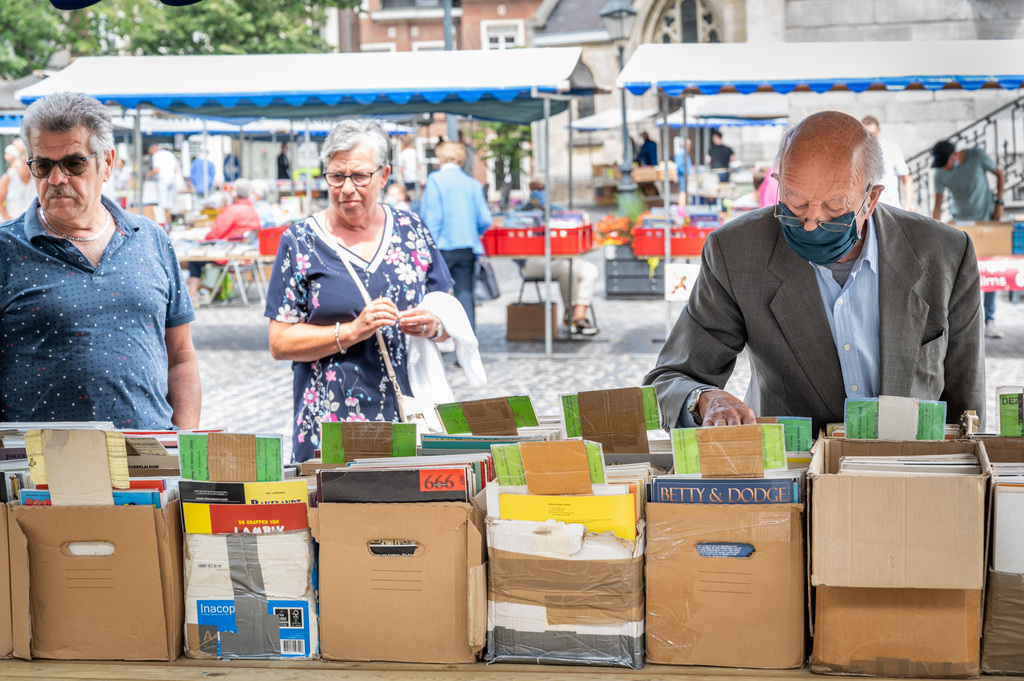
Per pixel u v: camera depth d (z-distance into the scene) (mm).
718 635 1856
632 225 12555
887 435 2090
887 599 1788
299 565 1949
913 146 18141
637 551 1849
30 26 20406
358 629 1925
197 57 9578
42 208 2861
